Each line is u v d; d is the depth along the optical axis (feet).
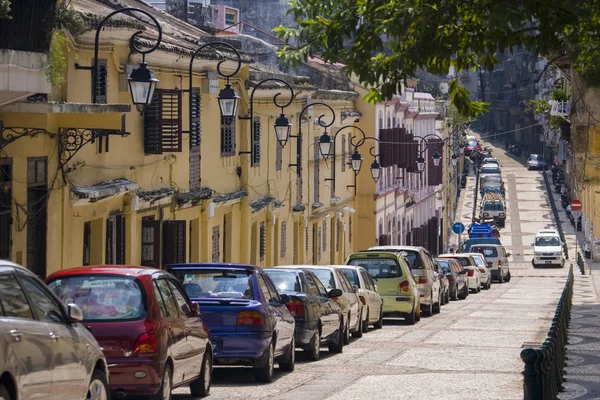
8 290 75.36
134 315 105.09
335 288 188.55
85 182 171.73
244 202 263.29
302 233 333.62
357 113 406.82
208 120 238.68
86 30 161.79
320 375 143.64
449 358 164.04
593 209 542.57
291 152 316.19
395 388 129.18
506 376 141.28
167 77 207.92
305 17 105.09
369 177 426.92
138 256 195.83
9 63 123.24
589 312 258.37
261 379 134.62
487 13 96.58
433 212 611.88
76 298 106.11
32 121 143.43
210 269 136.15
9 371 70.38
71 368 81.15
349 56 98.17
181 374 112.37
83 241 174.29
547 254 548.72
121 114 157.99
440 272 302.86
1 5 117.60
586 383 135.03
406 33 97.50
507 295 359.25
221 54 231.50
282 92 292.40
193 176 229.86
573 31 101.19
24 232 151.53
